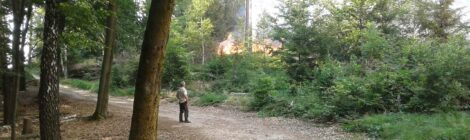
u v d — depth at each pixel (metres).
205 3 35.09
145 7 19.03
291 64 22.70
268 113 17.25
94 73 38.22
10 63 14.17
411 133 10.55
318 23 23.39
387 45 16.84
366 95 14.25
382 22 23.09
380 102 14.01
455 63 13.05
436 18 22.88
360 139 11.21
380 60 16.53
